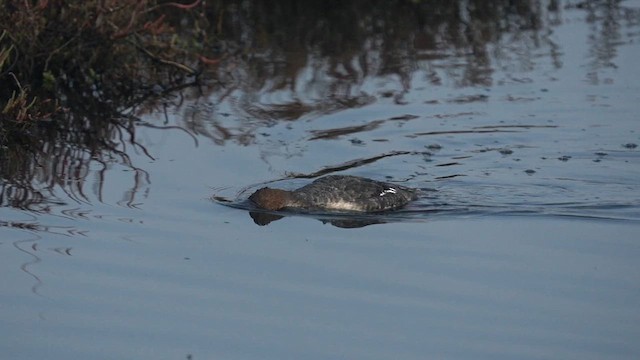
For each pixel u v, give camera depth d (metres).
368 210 23.66
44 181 24.69
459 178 25.55
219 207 23.52
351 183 24.03
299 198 23.55
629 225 22.58
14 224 22.12
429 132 28.48
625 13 39.91
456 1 40.44
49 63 31.14
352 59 34.75
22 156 26.39
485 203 23.98
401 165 26.39
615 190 24.66
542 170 25.92
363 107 30.41
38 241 21.39
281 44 36.06
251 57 34.84
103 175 25.19
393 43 36.34
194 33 34.44
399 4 39.84
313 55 35.09
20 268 20.23
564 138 27.89
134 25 32.06
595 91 31.23
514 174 25.73
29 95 30.44
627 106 29.92
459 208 23.70
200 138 28.00
